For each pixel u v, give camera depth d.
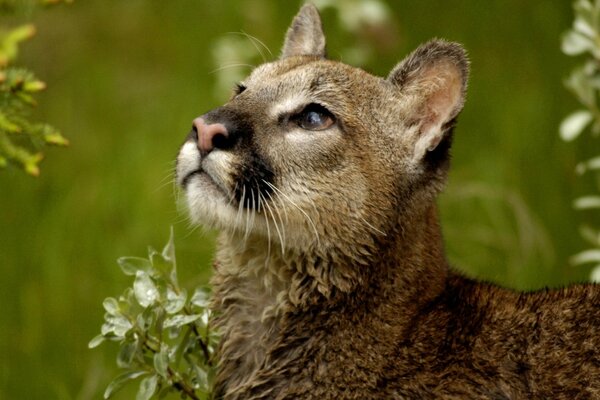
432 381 8.62
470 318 8.91
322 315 8.87
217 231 10.08
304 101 9.23
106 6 18.14
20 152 6.88
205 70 16.22
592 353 8.71
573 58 15.44
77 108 16.36
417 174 9.28
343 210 8.99
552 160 14.25
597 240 11.55
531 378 8.66
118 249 13.18
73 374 11.73
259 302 9.14
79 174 14.80
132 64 17.14
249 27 16.39
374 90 9.45
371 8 14.10
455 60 9.33
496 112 15.18
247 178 8.91
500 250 13.32
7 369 11.76
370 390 8.71
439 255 9.30
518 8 16.53
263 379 8.84
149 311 8.62
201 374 8.92
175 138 15.09
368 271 8.91
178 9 17.62
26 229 13.57
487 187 13.81
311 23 10.74
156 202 13.73
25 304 12.55
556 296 9.11
